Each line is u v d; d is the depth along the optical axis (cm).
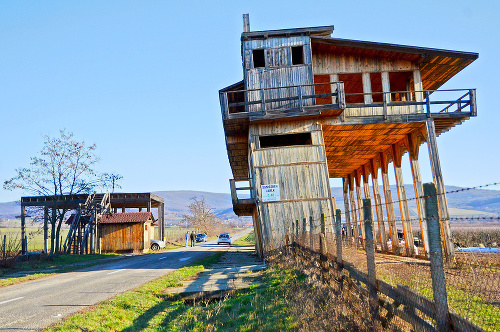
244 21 2377
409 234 2162
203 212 9444
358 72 2142
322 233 998
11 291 1377
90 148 3572
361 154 2731
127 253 4194
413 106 2064
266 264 1836
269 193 2038
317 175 2052
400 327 516
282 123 2097
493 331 439
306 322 694
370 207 627
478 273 539
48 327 792
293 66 2122
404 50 2047
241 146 2638
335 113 2064
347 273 789
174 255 3316
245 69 2131
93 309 963
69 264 2648
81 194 3856
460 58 2067
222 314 931
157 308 1049
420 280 668
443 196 1877
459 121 2103
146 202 4431
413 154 2212
